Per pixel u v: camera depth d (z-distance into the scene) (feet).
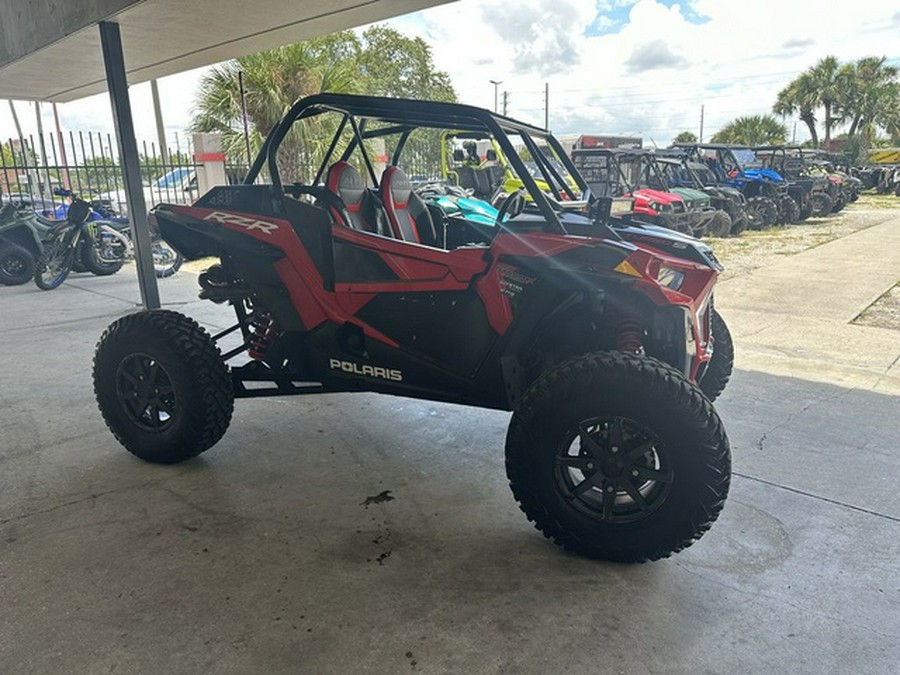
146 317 9.25
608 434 6.80
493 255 7.75
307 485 8.91
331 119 33.73
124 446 9.76
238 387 9.86
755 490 8.55
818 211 48.34
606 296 7.47
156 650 5.75
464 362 8.31
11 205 25.95
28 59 21.30
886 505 8.16
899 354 14.66
